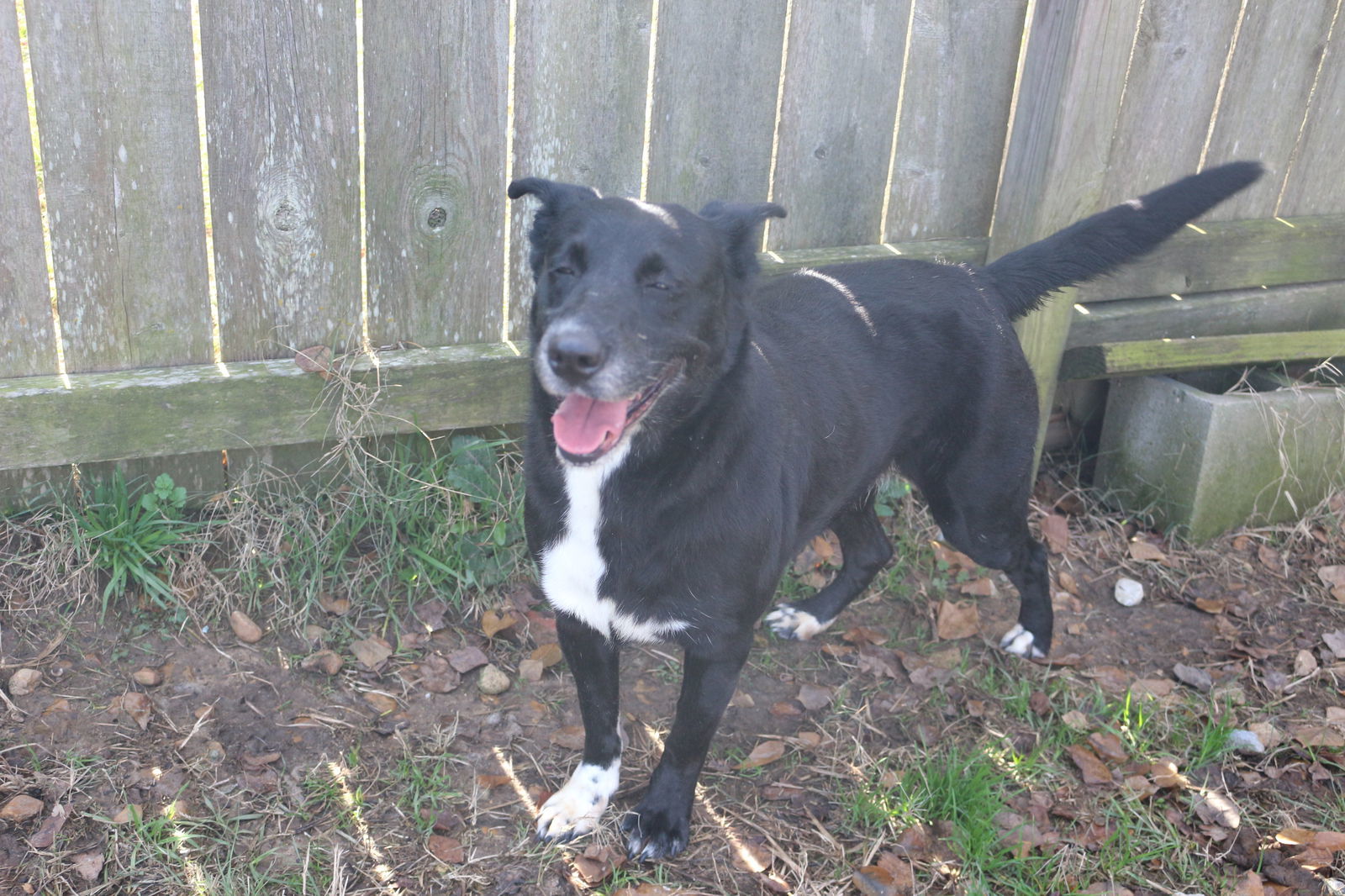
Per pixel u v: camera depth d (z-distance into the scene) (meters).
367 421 1.52
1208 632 1.62
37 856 1.20
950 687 1.50
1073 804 1.35
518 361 1.55
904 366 1.39
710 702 1.25
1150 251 1.48
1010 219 1.68
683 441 1.18
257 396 1.47
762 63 1.54
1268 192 1.86
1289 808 1.36
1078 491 1.87
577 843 1.28
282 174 1.42
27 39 1.31
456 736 1.38
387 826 1.27
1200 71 1.73
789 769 1.38
